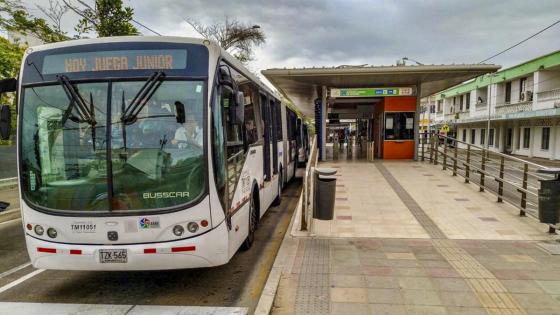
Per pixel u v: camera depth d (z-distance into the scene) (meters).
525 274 5.16
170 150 4.55
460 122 45.31
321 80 17.25
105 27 14.50
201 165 4.56
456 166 13.53
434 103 59.91
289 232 7.27
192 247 4.46
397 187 11.50
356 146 33.31
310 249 6.25
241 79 6.53
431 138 17.83
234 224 5.40
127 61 4.66
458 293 4.62
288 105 13.87
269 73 15.74
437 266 5.48
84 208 4.51
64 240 4.52
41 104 4.66
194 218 4.48
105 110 4.58
